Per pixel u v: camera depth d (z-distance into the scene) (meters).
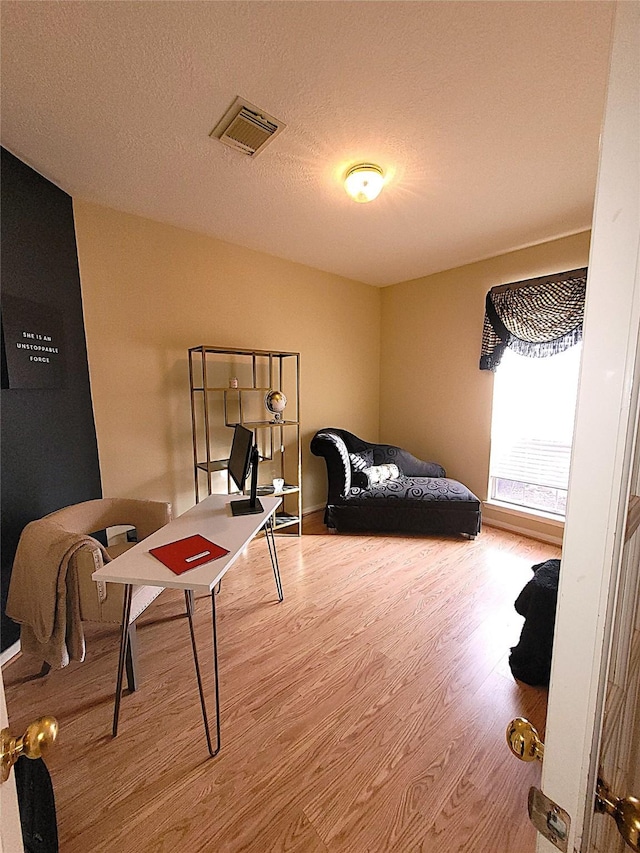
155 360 2.68
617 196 0.36
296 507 3.63
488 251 3.16
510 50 1.29
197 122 1.64
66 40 1.23
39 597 1.45
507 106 1.55
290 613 2.10
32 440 1.96
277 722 1.42
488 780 1.21
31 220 1.96
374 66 1.36
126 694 1.55
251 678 1.63
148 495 2.71
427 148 1.83
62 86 1.43
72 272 2.24
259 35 1.24
